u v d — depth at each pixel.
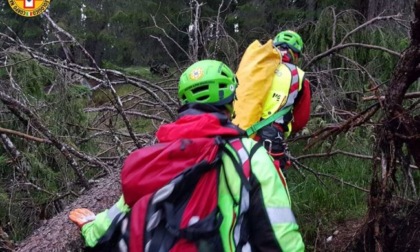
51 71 4.40
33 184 3.92
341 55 5.04
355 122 3.67
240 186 1.62
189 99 1.81
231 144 1.68
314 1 7.14
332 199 4.39
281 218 1.59
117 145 4.37
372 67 5.10
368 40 5.20
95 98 6.09
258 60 3.08
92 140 4.60
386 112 3.13
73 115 4.33
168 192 1.61
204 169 1.62
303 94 3.26
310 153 4.68
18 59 4.29
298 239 1.61
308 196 4.43
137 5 9.66
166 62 10.33
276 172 1.68
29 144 4.15
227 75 1.82
